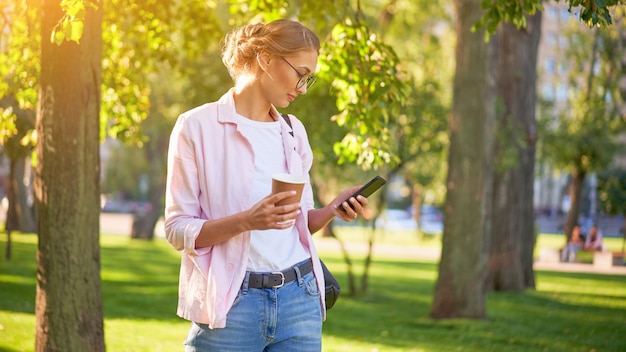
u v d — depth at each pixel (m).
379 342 9.37
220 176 2.86
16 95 7.48
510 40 16.95
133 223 30.34
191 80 14.46
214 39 8.58
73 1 4.32
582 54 28.92
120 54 8.34
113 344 8.02
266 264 2.83
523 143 16.58
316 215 3.05
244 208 2.85
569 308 13.59
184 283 2.87
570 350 9.14
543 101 29.17
